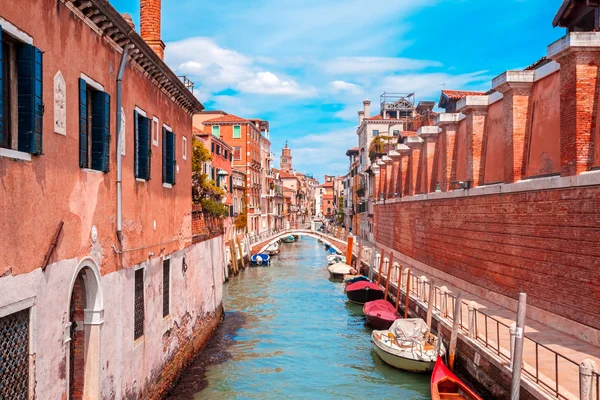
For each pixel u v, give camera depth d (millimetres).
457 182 20078
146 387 10766
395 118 56500
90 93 8258
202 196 18266
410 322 16188
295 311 24578
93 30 8055
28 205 6105
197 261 16016
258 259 43594
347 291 26359
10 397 5840
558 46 12594
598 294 11406
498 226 16766
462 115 21484
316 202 148125
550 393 8742
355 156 68312
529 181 14516
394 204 34281
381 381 14664
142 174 10617
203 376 14352
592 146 12305
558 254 13047
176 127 13633
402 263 31547
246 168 52406
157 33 14273
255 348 17766
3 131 5863
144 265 10656
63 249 7012
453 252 21531
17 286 5852
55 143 6785
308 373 15336
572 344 11680
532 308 14430
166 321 12367
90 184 7930
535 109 15359
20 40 5945
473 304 12938
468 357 12727
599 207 11328
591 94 12344
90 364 8188
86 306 8242
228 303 26438
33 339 6219
